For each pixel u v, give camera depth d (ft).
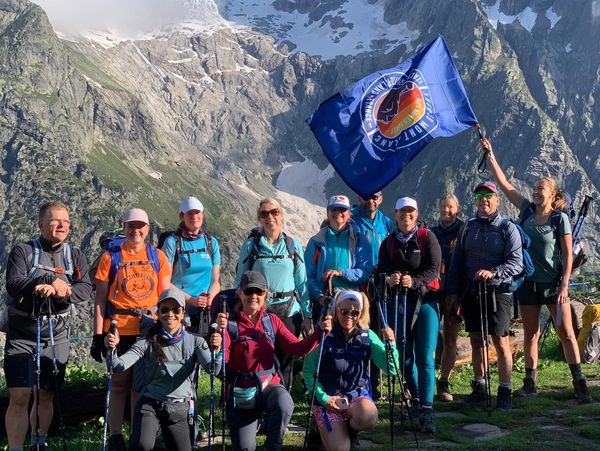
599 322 57.93
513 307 48.49
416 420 41.96
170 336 33.40
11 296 35.65
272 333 35.60
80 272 37.11
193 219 41.73
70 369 52.26
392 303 42.27
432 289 42.42
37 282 35.22
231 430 34.68
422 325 41.93
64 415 43.52
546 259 46.65
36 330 35.83
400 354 42.09
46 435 37.55
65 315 36.81
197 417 35.47
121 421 37.99
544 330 60.08
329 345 36.17
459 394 49.24
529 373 48.19
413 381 42.52
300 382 48.88
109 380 32.94
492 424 41.22
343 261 45.34
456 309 45.50
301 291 43.21
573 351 45.98
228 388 34.88
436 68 48.14
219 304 35.76
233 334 34.91
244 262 42.60
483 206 44.39
